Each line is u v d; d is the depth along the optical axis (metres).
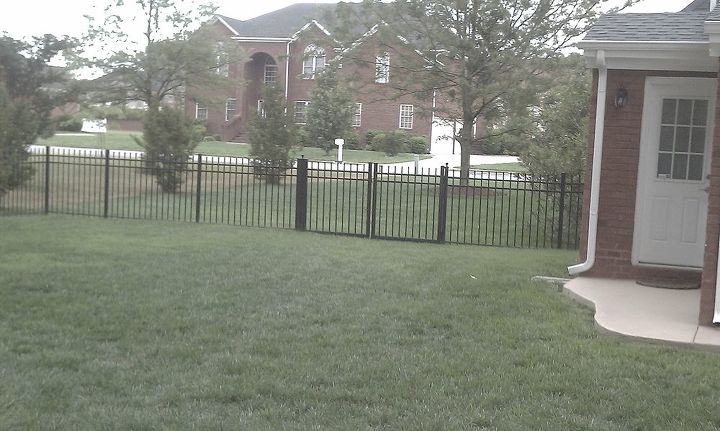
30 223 12.95
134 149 34.97
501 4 19.23
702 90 8.30
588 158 8.93
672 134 8.48
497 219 16.27
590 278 8.69
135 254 9.89
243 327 6.48
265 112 22.55
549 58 19.19
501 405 4.73
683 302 7.44
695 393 4.95
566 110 16.55
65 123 22.48
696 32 8.17
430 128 44.91
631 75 8.51
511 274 9.09
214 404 4.68
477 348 5.93
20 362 5.37
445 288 8.20
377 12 20.16
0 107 15.92
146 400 4.72
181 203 17.75
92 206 16.69
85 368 5.30
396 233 14.06
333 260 9.93
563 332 6.43
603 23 8.88
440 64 20.52
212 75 26.50
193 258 9.75
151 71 25.22
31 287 7.70
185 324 6.50
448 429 4.33
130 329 6.30
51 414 4.46
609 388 5.02
